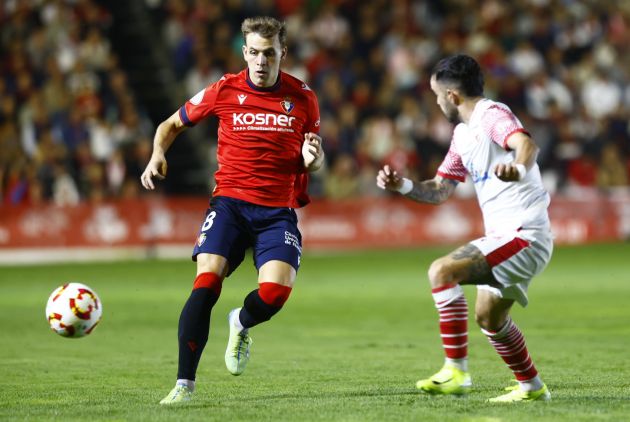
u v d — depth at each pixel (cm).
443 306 2044
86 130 8075
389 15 9844
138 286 5569
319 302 4747
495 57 9619
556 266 6731
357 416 1873
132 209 7812
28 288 5522
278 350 3162
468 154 2123
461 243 8681
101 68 8531
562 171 9169
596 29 10488
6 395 2305
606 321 3912
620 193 9125
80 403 2150
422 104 9269
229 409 1967
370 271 6544
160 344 3334
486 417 1859
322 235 8256
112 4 9644
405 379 2533
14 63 8325
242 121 2289
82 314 2259
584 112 9606
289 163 2298
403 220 8531
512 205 2073
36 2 8681
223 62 9106
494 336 2102
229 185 2292
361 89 9175
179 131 2356
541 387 2103
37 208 7506
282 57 2300
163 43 9606
